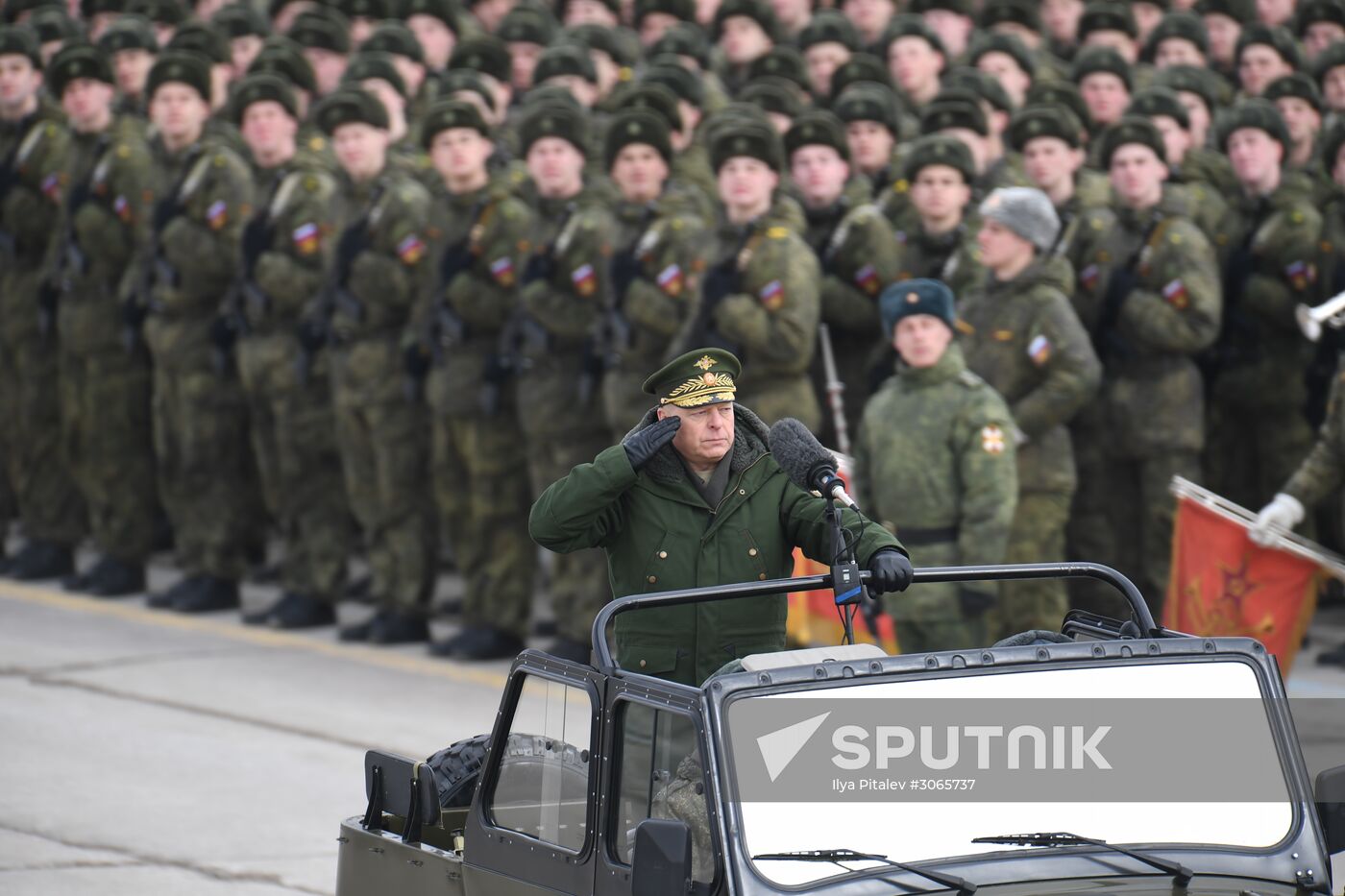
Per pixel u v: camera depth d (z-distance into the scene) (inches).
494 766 652.1
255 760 1237.7
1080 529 1382.9
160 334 1670.8
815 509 678.5
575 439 1445.6
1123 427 1347.2
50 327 1775.3
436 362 1494.8
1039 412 1215.6
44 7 2145.7
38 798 1155.9
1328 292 1391.5
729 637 668.1
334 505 1635.1
